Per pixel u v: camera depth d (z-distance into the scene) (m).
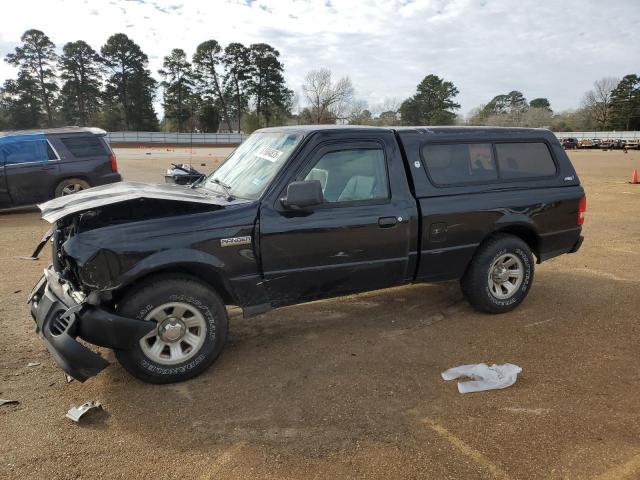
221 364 4.07
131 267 3.49
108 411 3.37
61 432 3.13
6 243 8.28
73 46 77.81
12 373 3.88
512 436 3.08
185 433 3.13
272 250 3.97
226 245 3.79
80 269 3.37
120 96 81.25
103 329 3.40
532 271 5.26
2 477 2.72
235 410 3.38
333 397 3.55
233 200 4.06
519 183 5.14
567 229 5.48
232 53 81.81
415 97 89.88
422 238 4.58
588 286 6.12
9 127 75.62
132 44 79.88
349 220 4.21
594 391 3.62
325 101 68.75
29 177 10.73
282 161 4.12
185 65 81.31
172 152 42.12
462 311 5.27
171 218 3.68
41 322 3.61
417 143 4.64
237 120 86.06
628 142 64.75
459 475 2.74
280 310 5.31
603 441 3.04
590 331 4.73
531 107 106.88
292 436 3.09
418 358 4.17
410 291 5.93
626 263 7.16
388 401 3.49
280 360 4.14
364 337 4.61
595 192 15.34
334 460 2.87
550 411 3.36
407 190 4.52
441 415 3.32
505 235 5.11
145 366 3.61
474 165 4.94
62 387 3.69
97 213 3.83
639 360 4.12
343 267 4.29
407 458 2.88
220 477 2.73
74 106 79.75
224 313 3.87
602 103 94.06
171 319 3.68
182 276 3.70
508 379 3.73
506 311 5.21
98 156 11.45
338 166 4.25
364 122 69.31
